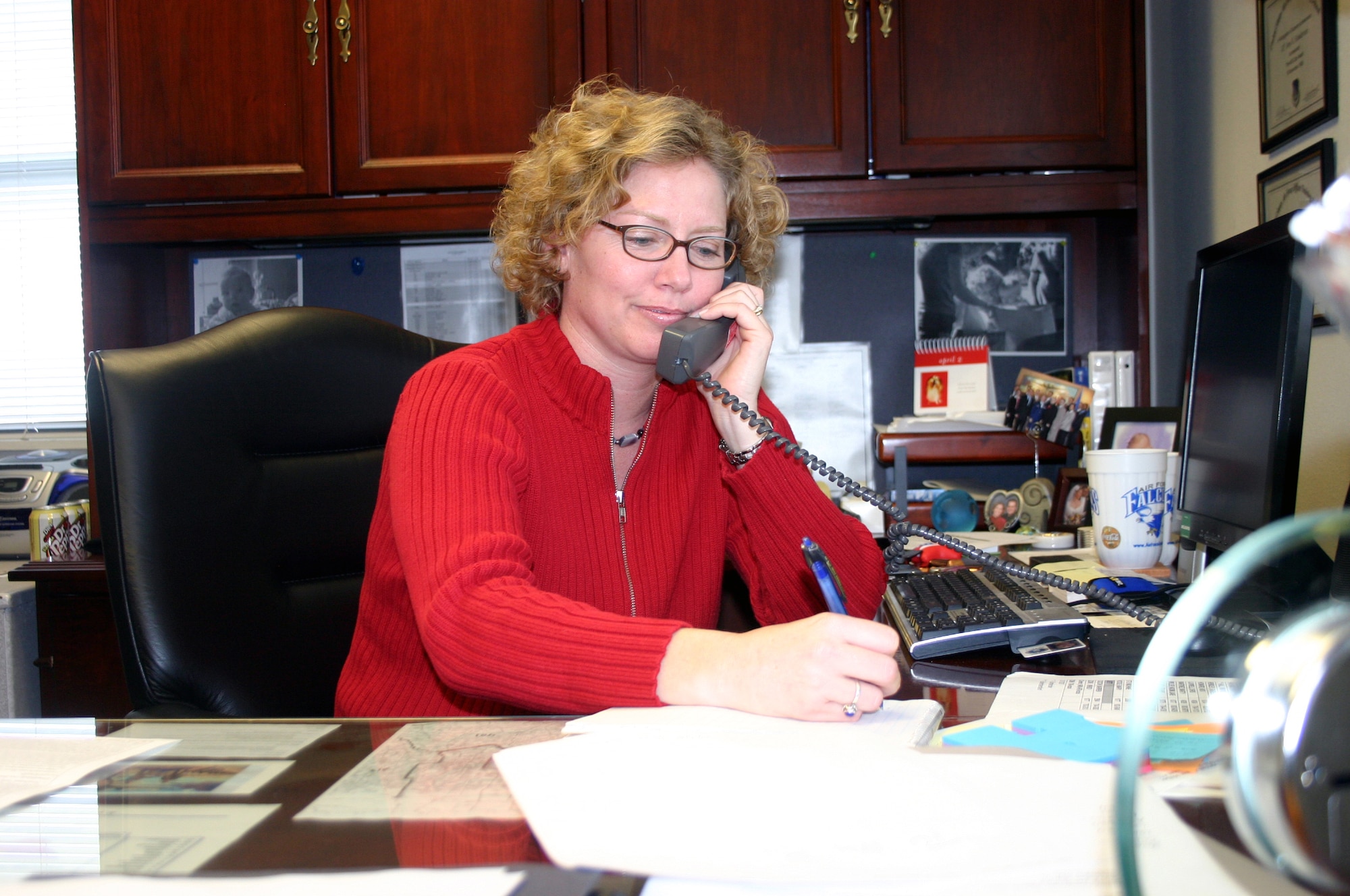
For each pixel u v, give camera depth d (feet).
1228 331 3.53
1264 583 3.15
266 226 6.27
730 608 4.35
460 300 7.21
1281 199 4.65
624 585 3.29
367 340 4.10
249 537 3.55
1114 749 1.76
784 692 1.96
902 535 3.33
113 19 6.23
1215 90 5.54
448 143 6.15
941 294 7.08
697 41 6.05
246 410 3.63
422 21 6.15
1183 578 3.81
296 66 6.18
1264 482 3.08
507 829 1.47
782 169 6.04
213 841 1.44
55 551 6.05
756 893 1.21
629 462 3.60
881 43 5.98
